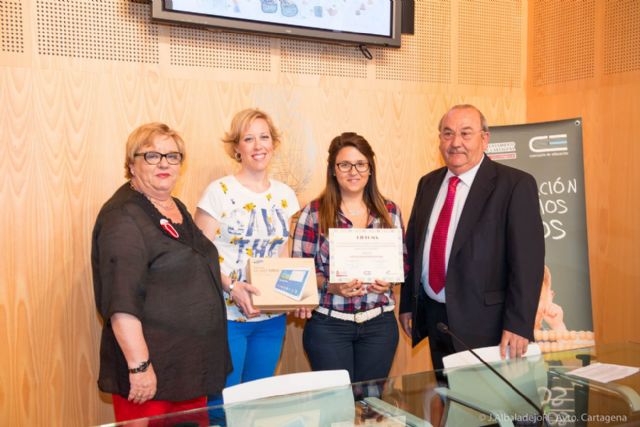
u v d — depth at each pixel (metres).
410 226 2.56
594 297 3.30
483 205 2.19
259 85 2.87
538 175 3.00
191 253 1.84
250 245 2.21
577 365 1.82
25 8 2.39
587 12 3.26
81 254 2.54
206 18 2.57
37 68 2.42
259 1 2.69
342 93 3.09
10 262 2.42
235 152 2.27
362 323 2.26
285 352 3.00
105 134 2.56
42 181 2.46
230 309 2.21
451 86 3.41
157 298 1.75
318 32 2.84
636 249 3.06
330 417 1.44
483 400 1.55
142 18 2.61
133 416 1.80
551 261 2.94
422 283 2.43
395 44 3.06
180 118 2.71
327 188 2.36
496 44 3.54
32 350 2.47
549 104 3.53
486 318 2.15
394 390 1.63
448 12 3.37
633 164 3.06
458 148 2.23
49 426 2.51
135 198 1.81
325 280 2.29
